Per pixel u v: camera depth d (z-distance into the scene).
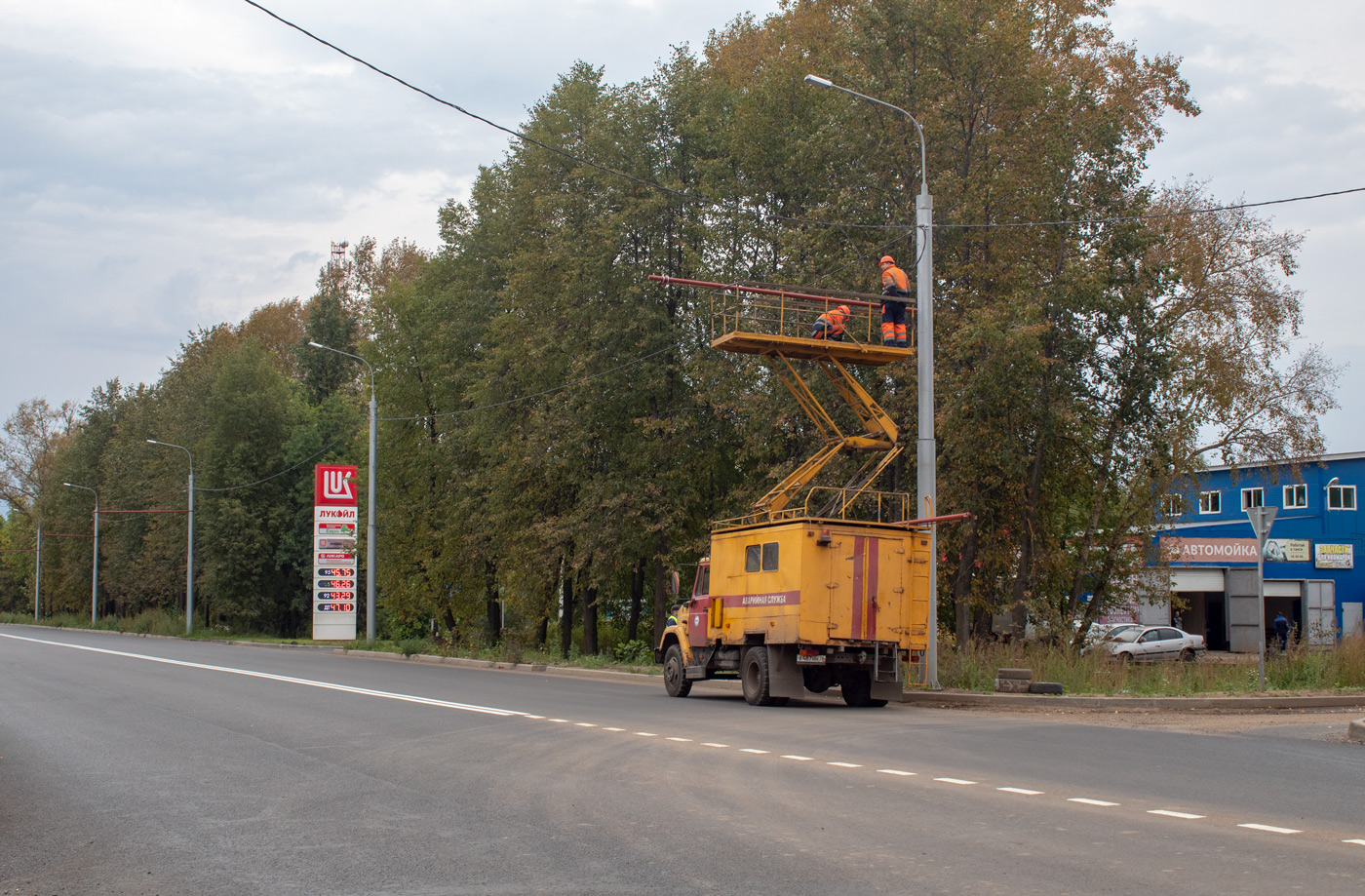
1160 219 31.67
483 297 41.84
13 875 6.47
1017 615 27.55
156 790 9.36
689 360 31.72
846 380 22.38
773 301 27.52
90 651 35.28
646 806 8.34
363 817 8.08
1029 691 18.34
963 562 26.81
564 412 33.53
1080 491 30.06
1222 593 49.53
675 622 21.64
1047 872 6.23
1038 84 26.30
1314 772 10.11
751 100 30.89
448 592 46.50
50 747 12.20
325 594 45.50
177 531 68.31
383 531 48.34
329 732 13.48
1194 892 5.77
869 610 17.91
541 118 37.22
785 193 31.06
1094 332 27.50
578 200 33.88
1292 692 18.42
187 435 69.88
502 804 8.52
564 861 6.61
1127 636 38.84
